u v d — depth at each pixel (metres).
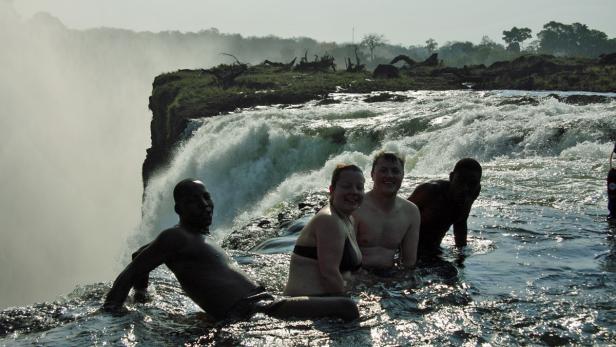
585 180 14.22
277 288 7.24
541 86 53.84
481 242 9.04
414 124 29.53
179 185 6.21
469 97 44.44
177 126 49.84
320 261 6.46
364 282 7.07
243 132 32.56
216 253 6.18
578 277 7.38
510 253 8.48
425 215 8.30
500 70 64.50
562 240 9.15
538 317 6.11
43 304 6.61
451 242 9.07
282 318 5.94
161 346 5.47
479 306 6.40
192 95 57.16
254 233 11.09
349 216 7.11
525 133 21.88
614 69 58.41
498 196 12.55
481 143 21.80
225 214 31.59
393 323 5.91
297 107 48.38
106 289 7.09
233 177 31.62
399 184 7.59
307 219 11.20
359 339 5.56
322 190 14.70
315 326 5.80
